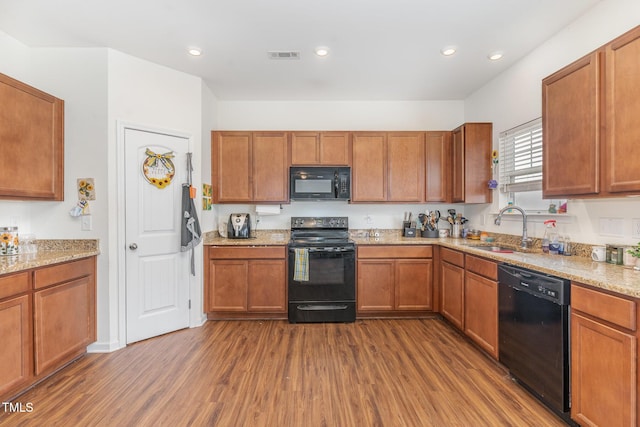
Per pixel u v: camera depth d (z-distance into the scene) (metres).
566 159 1.89
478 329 2.48
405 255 3.24
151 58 2.74
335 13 2.12
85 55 2.54
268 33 2.37
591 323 1.48
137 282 2.69
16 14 2.11
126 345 2.61
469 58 2.79
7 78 2.01
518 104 2.85
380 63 2.87
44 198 2.32
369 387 2.00
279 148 3.47
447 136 3.52
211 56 2.72
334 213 3.83
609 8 1.97
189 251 3.02
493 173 3.22
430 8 2.07
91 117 2.53
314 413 1.75
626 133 1.54
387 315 3.30
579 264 1.88
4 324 1.76
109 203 2.54
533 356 1.84
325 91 3.55
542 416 1.72
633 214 1.85
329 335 2.83
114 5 2.02
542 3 2.03
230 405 1.82
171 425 1.65
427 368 2.24
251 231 3.75
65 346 2.20
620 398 1.33
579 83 1.79
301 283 3.14
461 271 2.75
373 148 3.51
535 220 2.64
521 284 1.94
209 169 3.40
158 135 2.83
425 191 3.52
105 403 1.83
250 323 3.14
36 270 1.96
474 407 1.80
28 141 2.18
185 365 2.28
